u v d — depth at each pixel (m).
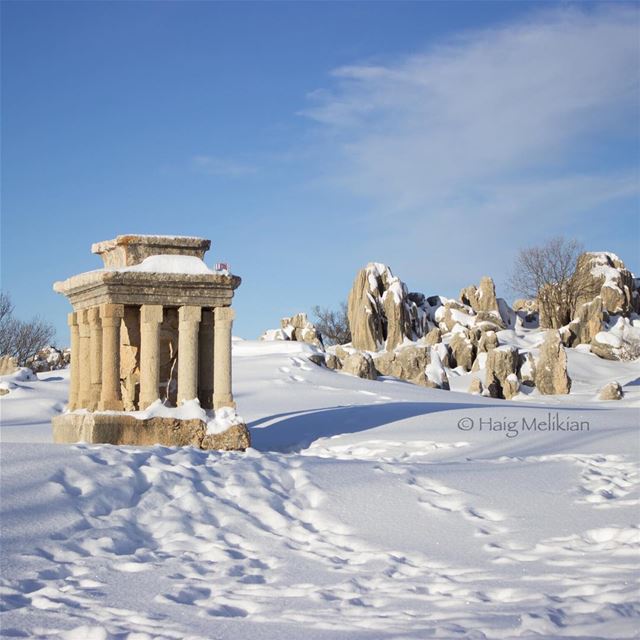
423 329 72.00
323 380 36.91
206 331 20.95
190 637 7.73
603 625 7.41
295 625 8.12
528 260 87.94
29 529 11.49
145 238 20.14
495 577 9.80
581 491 14.05
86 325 20.73
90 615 8.62
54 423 20.42
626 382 58.25
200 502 13.16
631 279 82.12
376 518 12.86
